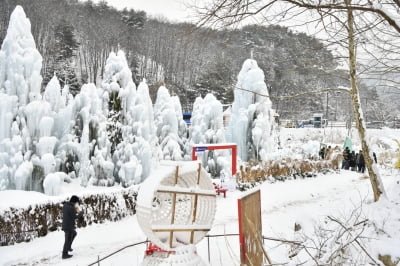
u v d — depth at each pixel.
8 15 52.69
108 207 11.38
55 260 8.20
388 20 3.93
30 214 9.59
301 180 19.48
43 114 12.30
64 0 62.78
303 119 46.41
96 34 59.59
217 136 18.70
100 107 14.20
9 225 9.16
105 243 9.38
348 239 5.10
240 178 17.09
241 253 4.26
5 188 11.37
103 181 13.71
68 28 57.09
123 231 10.39
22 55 12.27
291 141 37.94
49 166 12.05
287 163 19.98
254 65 20.59
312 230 6.49
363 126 8.30
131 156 13.87
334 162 23.36
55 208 10.17
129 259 8.16
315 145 28.83
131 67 50.03
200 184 4.39
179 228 4.02
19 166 11.51
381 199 7.12
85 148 13.71
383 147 34.16
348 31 5.17
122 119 14.31
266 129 20.17
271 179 18.45
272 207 13.19
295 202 13.98
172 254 3.98
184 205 4.43
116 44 47.50
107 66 14.71
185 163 4.23
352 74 7.49
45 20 55.72
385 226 5.62
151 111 15.57
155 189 3.80
